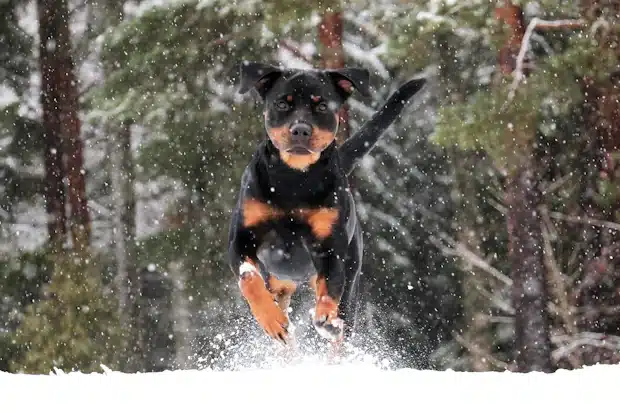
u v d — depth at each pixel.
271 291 7.09
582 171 16.58
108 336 16.16
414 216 19.88
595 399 4.75
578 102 14.74
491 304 18.98
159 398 4.89
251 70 6.44
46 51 19.17
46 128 19.20
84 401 4.85
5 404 4.87
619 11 14.18
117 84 16.20
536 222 15.43
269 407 4.56
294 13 14.46
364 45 18.53
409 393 4.95
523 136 13.95
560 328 16.81
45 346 15.74
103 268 19.11
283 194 6.38
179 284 18.33
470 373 6.11
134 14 16.86
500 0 14.13
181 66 16.11
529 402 4.70
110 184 20.97
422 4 14.59
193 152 16.75
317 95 6.32
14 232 19.50
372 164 19.25
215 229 17.91
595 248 16.66
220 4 15.36
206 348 18.59
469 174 18.78
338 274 6.50
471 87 17.56
